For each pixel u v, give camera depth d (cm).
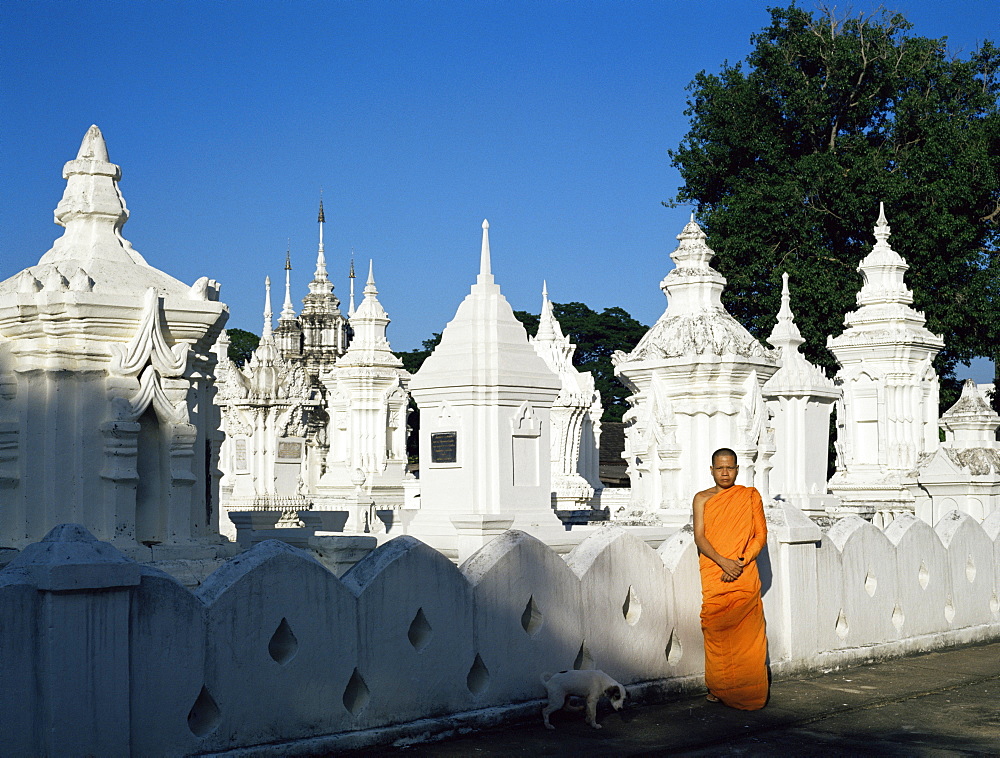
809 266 3812
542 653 922
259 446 3975
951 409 2228
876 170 3803
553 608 932
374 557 839
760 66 4253
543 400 1423
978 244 4028
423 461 1417
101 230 1159
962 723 956
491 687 886
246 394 3962
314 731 778
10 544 1062
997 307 3691
